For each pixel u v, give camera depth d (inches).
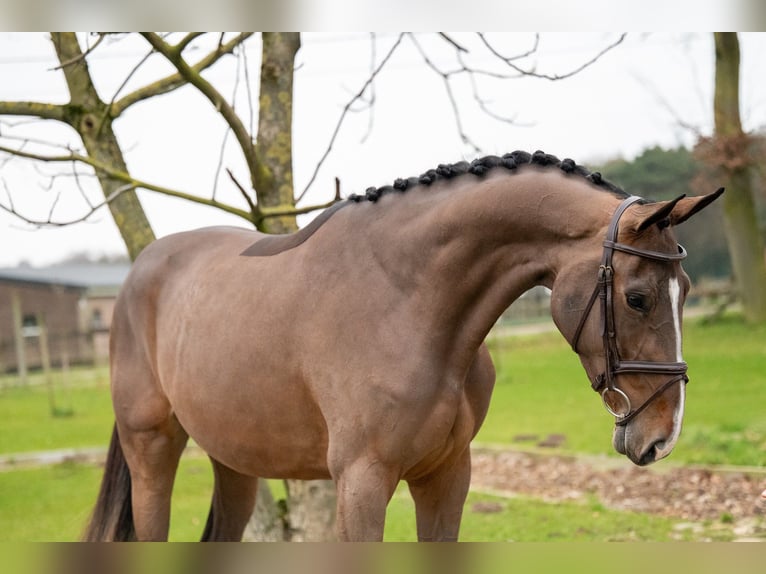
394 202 95.7
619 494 216.8
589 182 86.7
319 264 97.0
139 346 124.3
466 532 188.5
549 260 85.7
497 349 484.7
